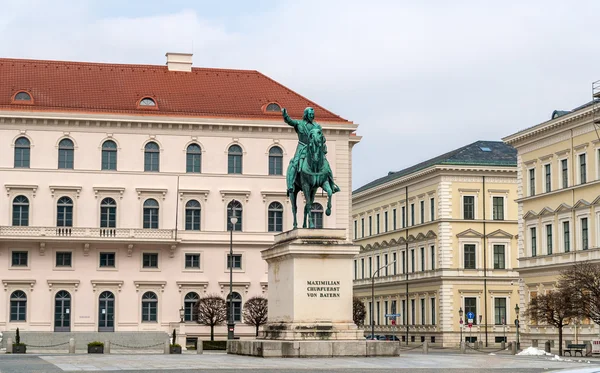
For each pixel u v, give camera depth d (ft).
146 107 316.40
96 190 310.04
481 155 395.14
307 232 134.41
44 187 307.37
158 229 310.65
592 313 233.55
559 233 292.40
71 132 310.45
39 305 302.86
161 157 315.78
